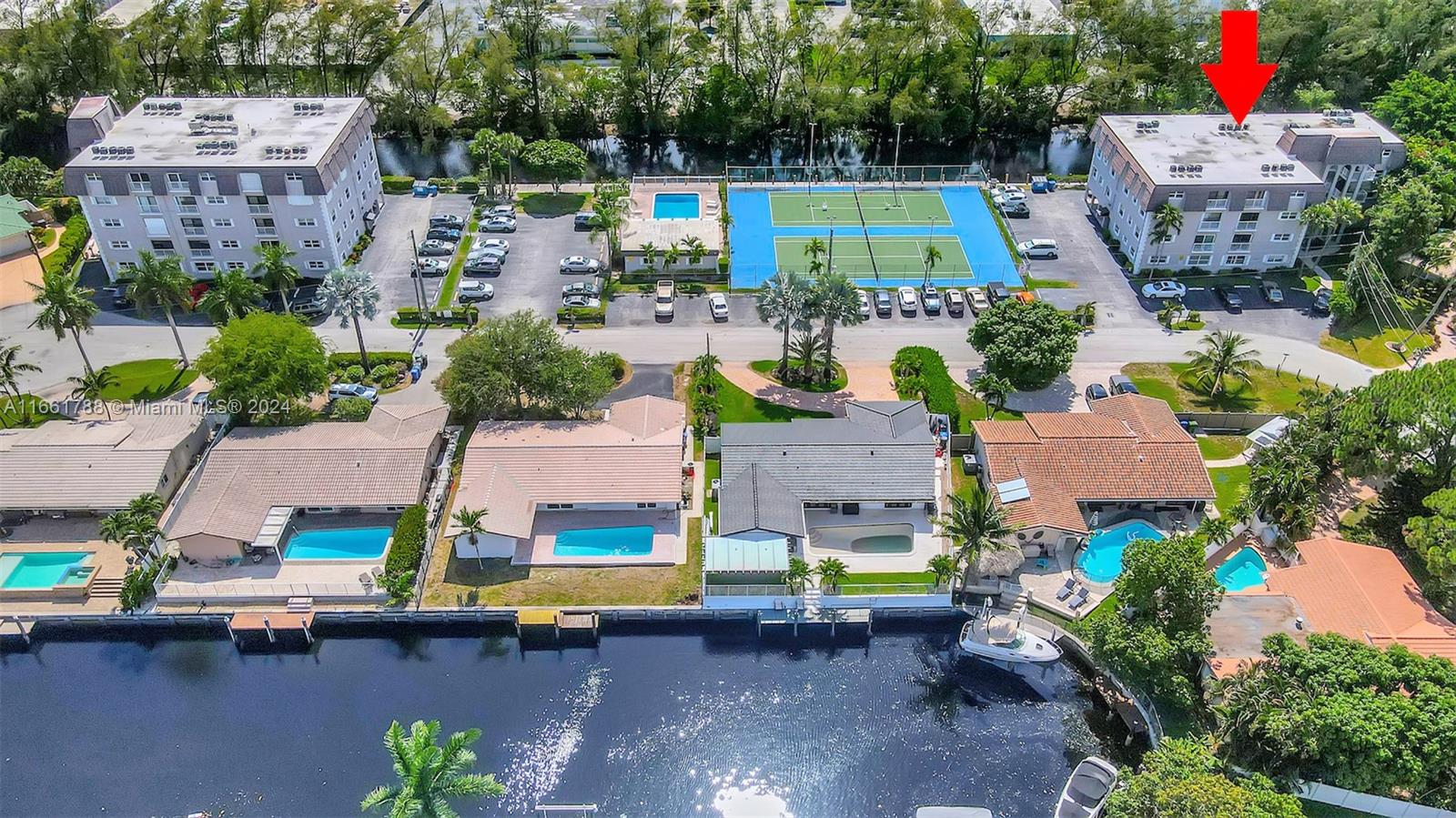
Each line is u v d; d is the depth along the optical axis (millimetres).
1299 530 86125
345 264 124750
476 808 70438
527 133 170250
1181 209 118625
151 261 102312
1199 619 72062
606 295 121438
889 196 144125
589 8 192750
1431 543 76375
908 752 73875
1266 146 126188
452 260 127312
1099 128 135250
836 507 91438
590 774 72438
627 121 168375
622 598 83500
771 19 163375
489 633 82375
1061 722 75750
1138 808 62156
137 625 81938
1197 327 115125
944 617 83062
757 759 73500
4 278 122188
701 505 92125
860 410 97438
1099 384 105062
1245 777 66188
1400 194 115562
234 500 86812
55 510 89000
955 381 107000
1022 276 124125
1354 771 62281
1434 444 83688
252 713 76438
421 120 163375
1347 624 74625
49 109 158250
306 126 125312
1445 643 71812
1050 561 86375
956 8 159250
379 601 83125
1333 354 110500
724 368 108750
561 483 89312
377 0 168375
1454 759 60906
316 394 102500
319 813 70000
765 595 82250
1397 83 144250
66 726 75625
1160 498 88375
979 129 172500
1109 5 161000
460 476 93000
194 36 157750
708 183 146375
